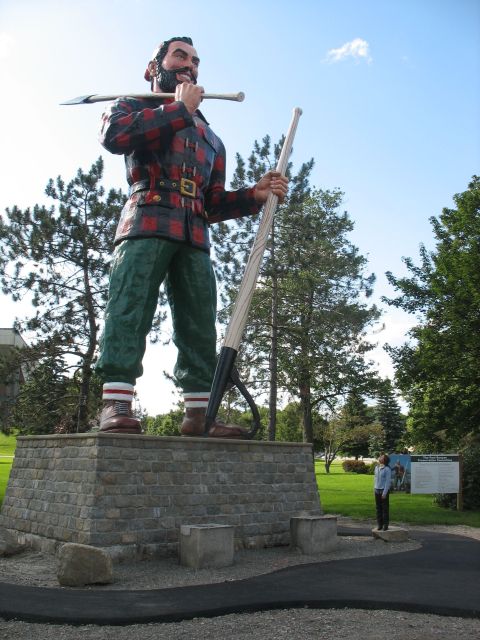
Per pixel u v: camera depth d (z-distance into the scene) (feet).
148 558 30.86
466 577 27.78
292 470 39.42
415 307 80.94
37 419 89.56
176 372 39.70
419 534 45.42
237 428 37.96
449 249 78.69
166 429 148.97
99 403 90.63
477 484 64.44
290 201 92.48
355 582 25.96
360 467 171.22
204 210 38.68
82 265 85.71
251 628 19.43
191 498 33.60
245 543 35.53
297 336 92.32
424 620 20.84
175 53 39.22
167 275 39.32
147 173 36.76
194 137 37.78
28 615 19.75
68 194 86.79
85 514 30.17
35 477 35.68
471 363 71.41
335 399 106.93
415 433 79.46
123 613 20.20
